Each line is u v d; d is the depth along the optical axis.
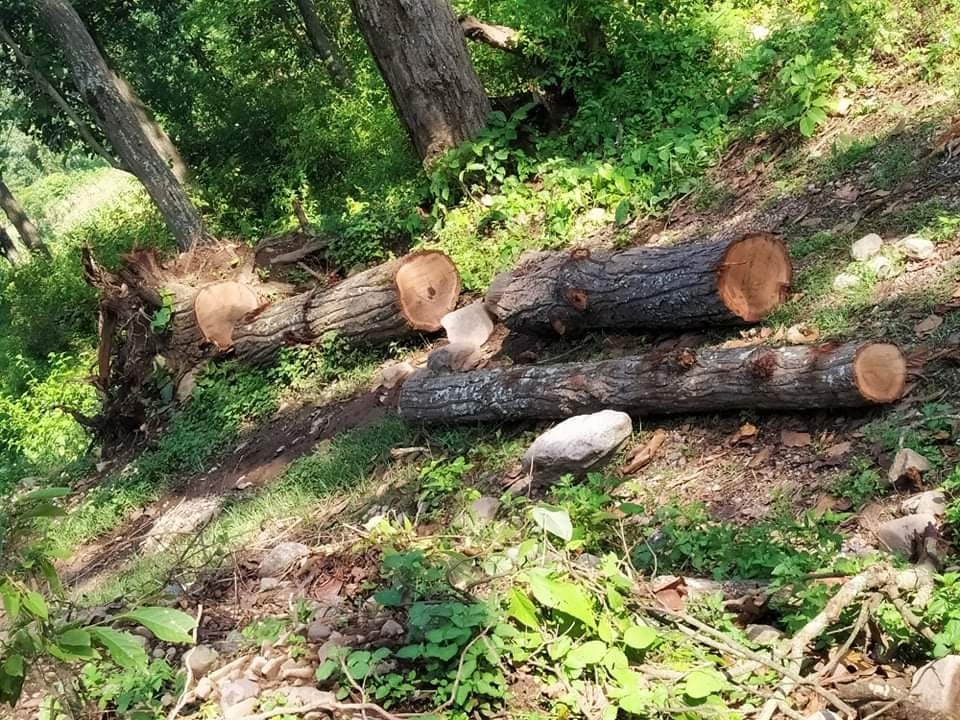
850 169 7.13
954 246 5.77
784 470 4.90
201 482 8.14
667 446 5.49
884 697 3.17
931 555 3.80
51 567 3.07
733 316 5.94
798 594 3.78
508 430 6.32
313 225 10.67
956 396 4.74
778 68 8.75
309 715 3.87
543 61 10.38
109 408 9.94
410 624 3.97
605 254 6.63
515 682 3.80
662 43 9.64
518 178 9.55
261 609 5.15
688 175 8.29
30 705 4.45
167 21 18.03
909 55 7.94
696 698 3.42
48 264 18.53
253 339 8.95
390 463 6.61
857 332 5.48
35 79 16.80
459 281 8.25
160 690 4.43
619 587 3.95
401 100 10.04
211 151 17.30
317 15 17.39
